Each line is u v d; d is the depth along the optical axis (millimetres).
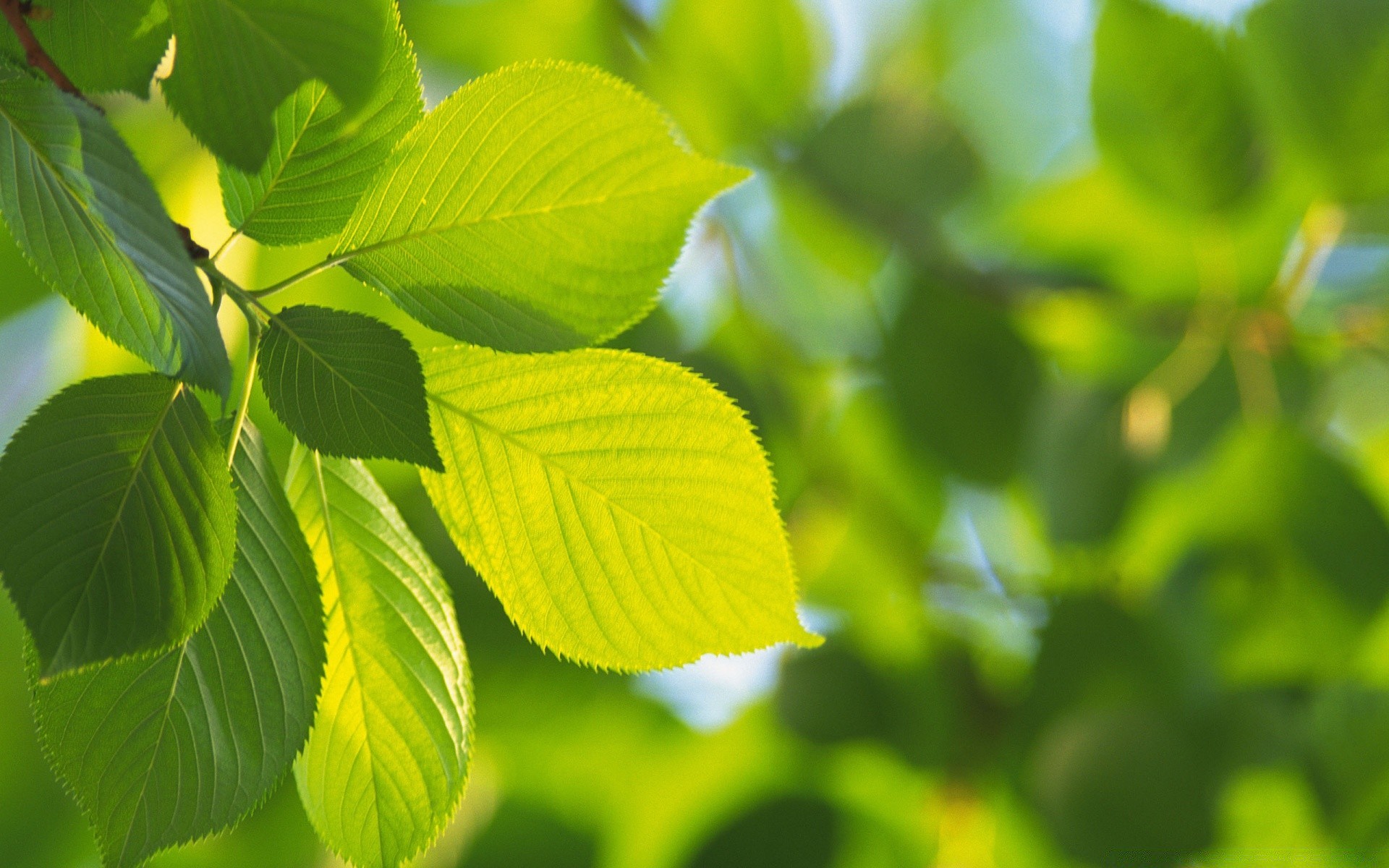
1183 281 1822
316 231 1023
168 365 992
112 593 995
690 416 1043
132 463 1003
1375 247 1728
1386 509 1827
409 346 1018
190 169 1642
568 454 1047
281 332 1018
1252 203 1651
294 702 1037
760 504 1045
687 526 1048
